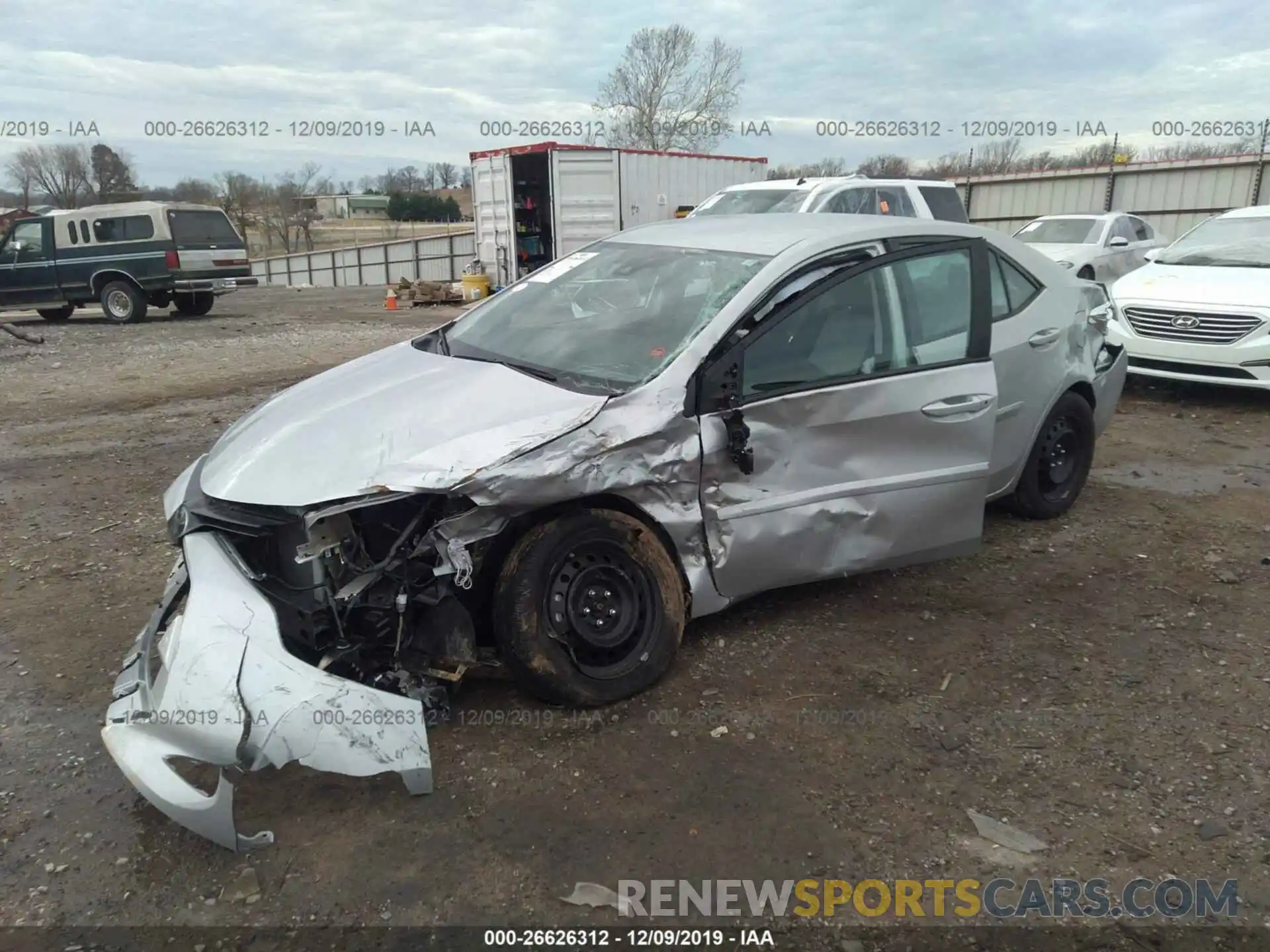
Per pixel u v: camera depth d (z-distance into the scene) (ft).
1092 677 12.14
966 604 14.23
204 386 31.55
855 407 12.37
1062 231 52.65
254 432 11.39
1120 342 28.63
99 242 53.06
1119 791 9.89
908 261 13.53
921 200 38.58
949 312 13.80
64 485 20.03
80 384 31.89
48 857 8.80
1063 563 15.80
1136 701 11.59
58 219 53.01
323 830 9.14
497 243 63.87
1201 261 30.42
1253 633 13.32
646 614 11.37
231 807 8.39
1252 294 26.78
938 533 13.43
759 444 11.71
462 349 13.35
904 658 12.56
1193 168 73.97
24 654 12.54
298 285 132.36
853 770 10.17
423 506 10.22
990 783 10.01
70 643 12.86
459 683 11.25
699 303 12.20
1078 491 18.12
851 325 12.68
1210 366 26.94
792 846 9.02
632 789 9.77
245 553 10.18
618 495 10.86
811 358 12.23
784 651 12.67
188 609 9.32
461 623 10.37
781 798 9.69
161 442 23.77
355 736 8.87
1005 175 84.17
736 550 11.81
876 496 12.72
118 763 8.73
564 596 10.77
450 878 8.55
